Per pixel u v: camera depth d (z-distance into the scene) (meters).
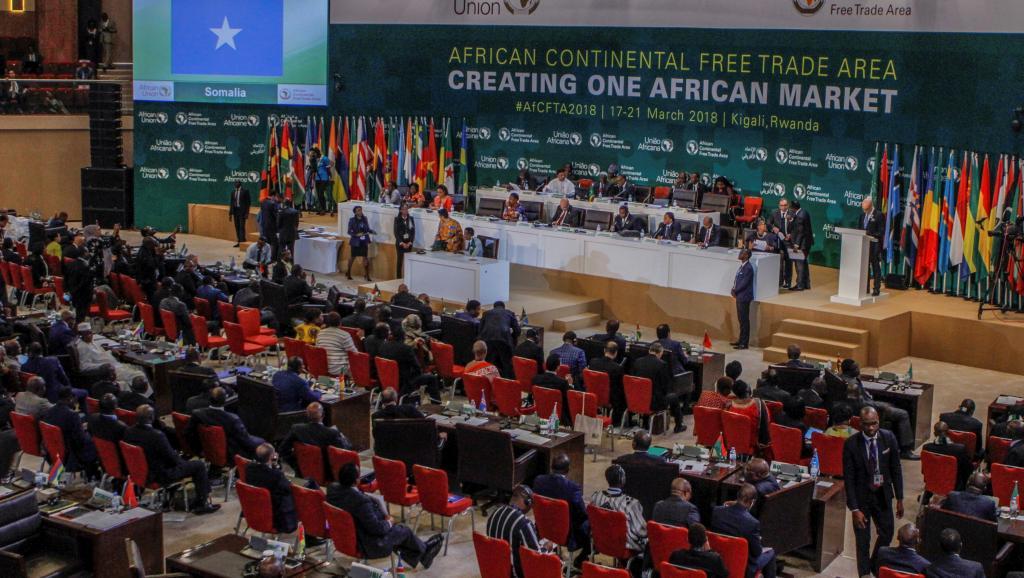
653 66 28.14
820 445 14.21
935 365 21.77
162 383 17.50
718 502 12.83
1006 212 22.12
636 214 25.95
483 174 31.17
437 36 30.95
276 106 32.31
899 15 24.27
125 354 17.92
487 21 30.31
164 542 13.45
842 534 13.41
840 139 25.52
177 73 32.62
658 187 27.70
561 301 24.77
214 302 21.30
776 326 22.62
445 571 12.94
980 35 23.12
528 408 16.50
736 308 22.97
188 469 13.92
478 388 16.80
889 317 21.59
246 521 13.04
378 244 27.84
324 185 32.03
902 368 21.50
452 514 13.07
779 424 14.94
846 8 25.03
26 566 11.27
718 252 23.30
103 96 33.66
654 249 24.11
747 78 26.75
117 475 13.84
